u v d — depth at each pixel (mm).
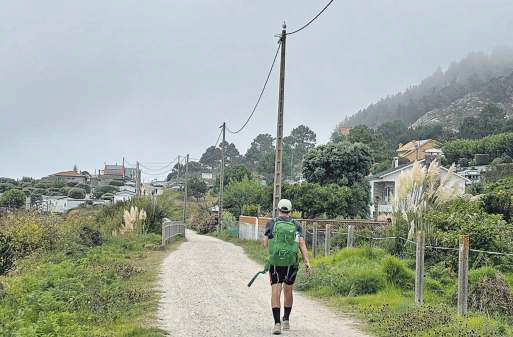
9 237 19219
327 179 46875
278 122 21828
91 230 24859
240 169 90000
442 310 9758
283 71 21953
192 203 94750
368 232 19609
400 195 16938
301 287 13828
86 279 12586
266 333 8469
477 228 13898
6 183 99000
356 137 92438
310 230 23969
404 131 137125
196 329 8648
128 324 8836
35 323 8148
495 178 48625
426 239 14508
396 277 13023
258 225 36156
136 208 31078
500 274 11125
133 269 16469
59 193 99000
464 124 112250
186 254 24297
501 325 8734
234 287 13664
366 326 9336
